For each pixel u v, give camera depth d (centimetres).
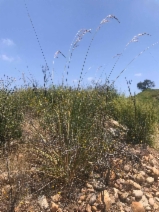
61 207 274
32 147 349
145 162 393
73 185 307
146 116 514
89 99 381
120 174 339
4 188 276
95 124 356
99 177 323
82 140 331
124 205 294
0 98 432
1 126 386
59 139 335
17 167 314
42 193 291
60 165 320
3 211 250
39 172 319
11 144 374
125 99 619
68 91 386
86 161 325
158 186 343
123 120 512
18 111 433
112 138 408
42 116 379
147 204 303
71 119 346
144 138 487
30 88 539
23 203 266
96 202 284
